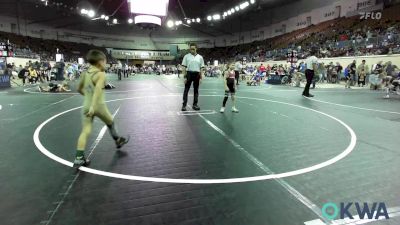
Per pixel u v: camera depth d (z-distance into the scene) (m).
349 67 20.08
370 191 3.33
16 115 7.98
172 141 5.42
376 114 8.49
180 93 14.60
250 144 5.25
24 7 44.72
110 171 3.92
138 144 5.20
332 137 5.77
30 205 2.98
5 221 2.69
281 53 33.81
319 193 3.28
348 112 8.82
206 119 7.54
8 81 17.67
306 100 11.80
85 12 39.81
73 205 2.99
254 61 38.69
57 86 15.41
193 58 8.64
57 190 3.33
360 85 19.83
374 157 4.52
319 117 7.95
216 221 2.72
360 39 23.84
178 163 4.25
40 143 5.20
